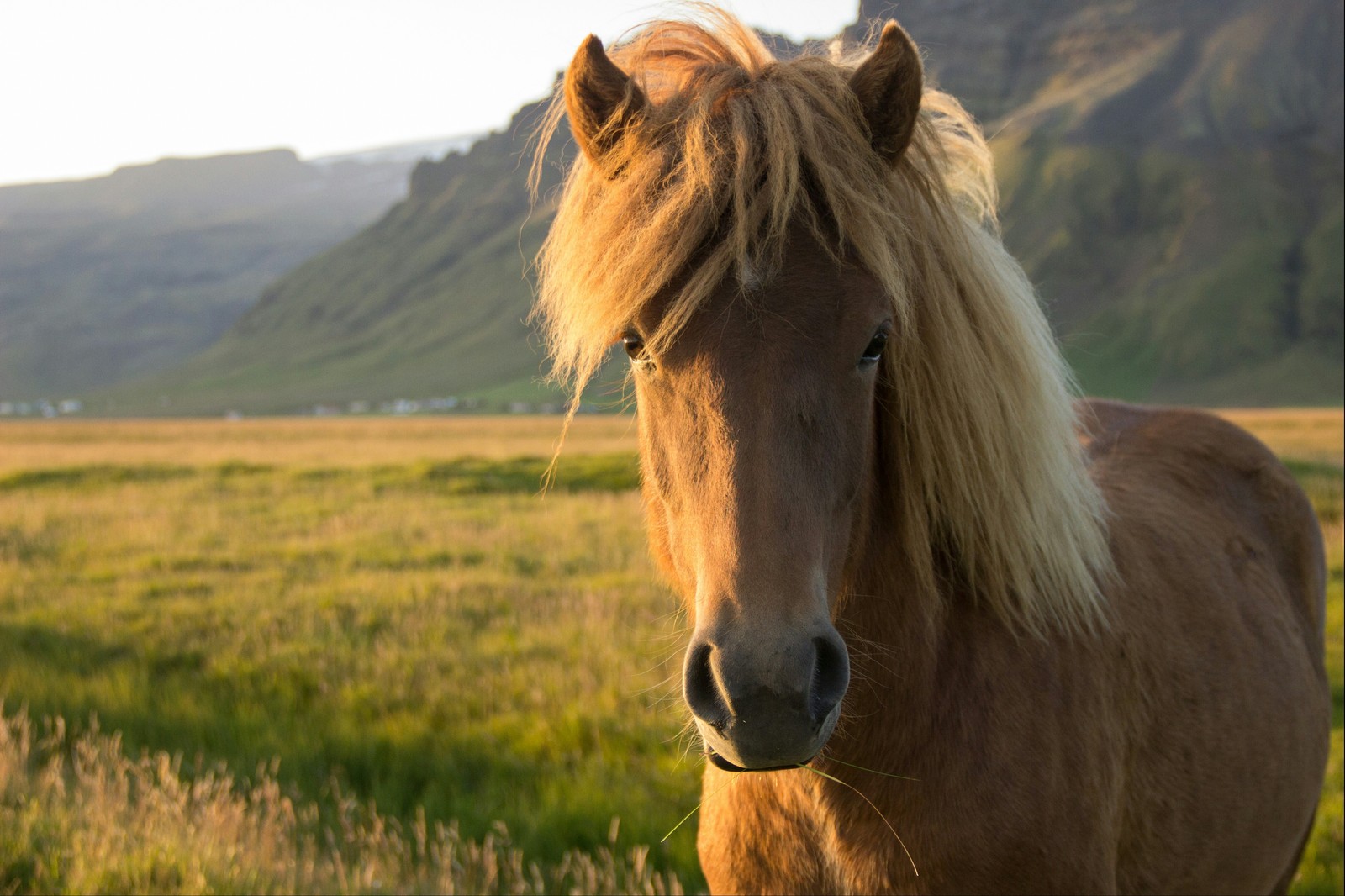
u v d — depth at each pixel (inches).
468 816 160.4
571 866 144.8
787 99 62.7
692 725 80.7
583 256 63.1
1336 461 680.4
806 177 61.6
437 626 267.4
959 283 71.1
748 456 56.6
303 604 295.3
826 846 70.4
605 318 59.9
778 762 52.8
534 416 3125.0
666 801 162.9
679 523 62.6
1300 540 111.6
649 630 255.6
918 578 69.8
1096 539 78.7
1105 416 122.0
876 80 63.4
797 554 55.4
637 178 61.3
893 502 71.0
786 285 58.8
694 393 58.7
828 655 54.9
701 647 54.6
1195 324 4813.0
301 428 1828.2
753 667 52.2
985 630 71.2
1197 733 81.9
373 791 171.0
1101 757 71.8
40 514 504.7
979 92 7460.6
